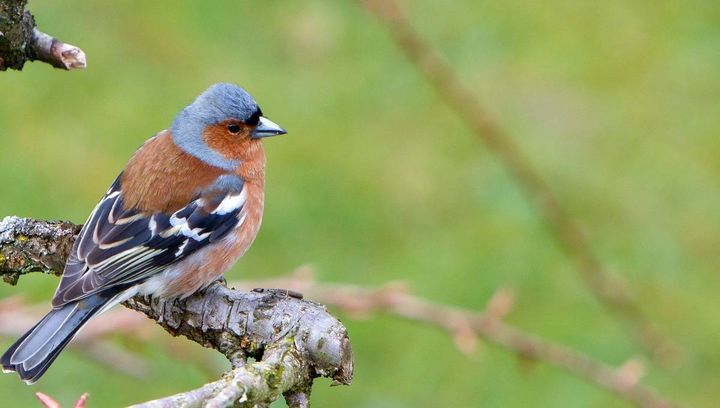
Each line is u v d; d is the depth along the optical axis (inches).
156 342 382.0
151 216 340.5
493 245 528.7
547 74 597.9
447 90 415.2
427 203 542.3
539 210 439.8
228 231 351.9
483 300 510.9
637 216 545.0
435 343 502.9
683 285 522.0
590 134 577.6
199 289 296.5
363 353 499.2
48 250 322.0
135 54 579.2
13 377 454.6
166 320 301.6
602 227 542.3
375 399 472.1
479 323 380.8
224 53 585.6
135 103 558.3
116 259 326.0
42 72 565.9
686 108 586.6
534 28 621.6
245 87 569.6
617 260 530.9
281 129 371.6
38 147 534.9
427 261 519.5
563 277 522.9
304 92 577.0
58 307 305.7
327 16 606.5
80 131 545.0
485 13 623.5
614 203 551.2
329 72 586.9
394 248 525.0
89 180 522.9
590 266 427.2
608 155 568.7
